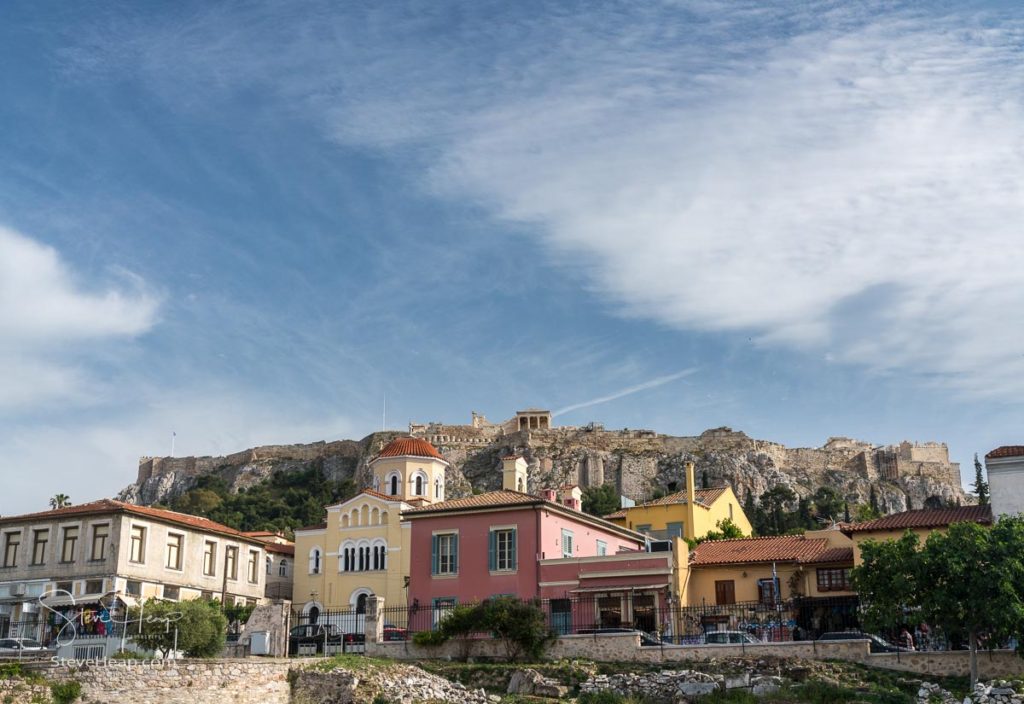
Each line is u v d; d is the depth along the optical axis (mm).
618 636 61875
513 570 74875
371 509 111000
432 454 124625
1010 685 48875
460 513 77688
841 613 64812
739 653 58875
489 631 65562
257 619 68562
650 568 71438
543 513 76062
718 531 99750
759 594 73312
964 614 52844
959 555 53000
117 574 90250
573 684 58562
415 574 77812
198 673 54844
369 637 68500
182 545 99875
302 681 57906
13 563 93562
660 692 56094
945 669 54906
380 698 55906
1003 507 64438
